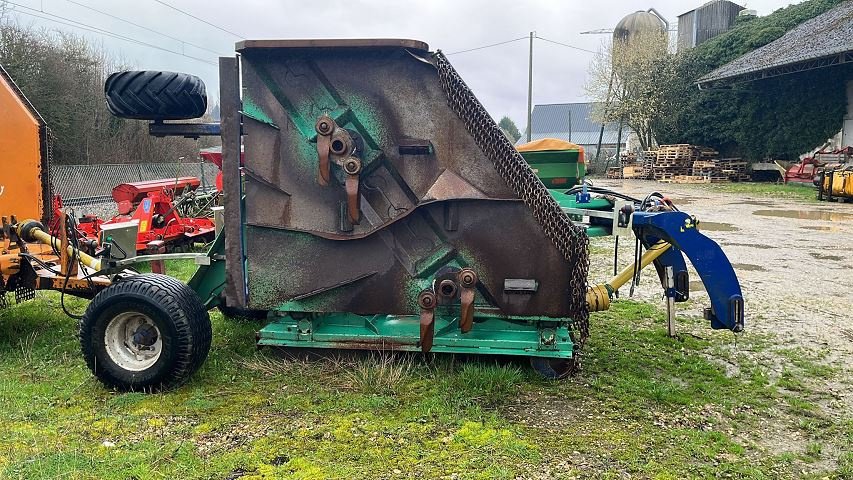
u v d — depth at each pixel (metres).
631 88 39.00
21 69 24.25
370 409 3.98
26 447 3.45
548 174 7.34
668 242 4.84
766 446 3.66
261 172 4.38
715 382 4.63
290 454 3.42
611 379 4.58
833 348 5.48
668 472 3.29
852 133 26.92
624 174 36.56
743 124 31.23
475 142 4.23
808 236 12.23
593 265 9.47
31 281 5.23
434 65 4.20
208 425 3.77
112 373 4.25
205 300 5.18
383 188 4.32
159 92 4.59
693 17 42.34
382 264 4.39
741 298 4.63
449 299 4.26
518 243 4.28
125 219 9.02
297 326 4.61
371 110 4.28
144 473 3.18
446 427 3.75
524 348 4.42
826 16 29.91
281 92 4.32
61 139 26.05
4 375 4.61
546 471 3.28
